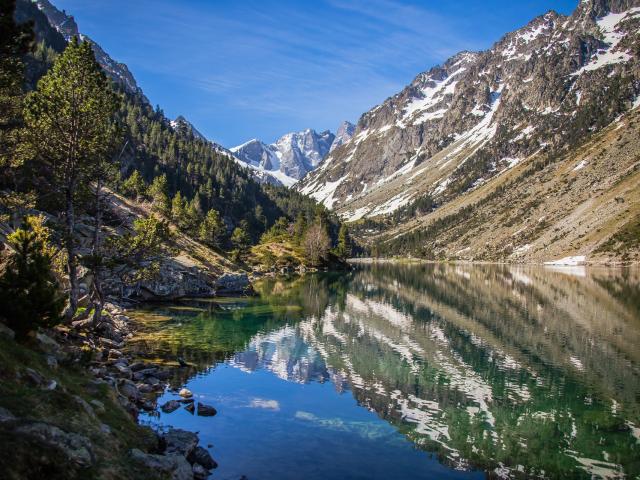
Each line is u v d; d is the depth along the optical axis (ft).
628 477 70.90
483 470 70.85
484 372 125.80
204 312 210.38
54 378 61.57
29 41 76.23
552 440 83.61
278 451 71.36
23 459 35.96
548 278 435.12
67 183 117.39
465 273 531.09
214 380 107.04
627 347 156.04
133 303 218.79
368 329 181.98
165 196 483.92
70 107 110.52
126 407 72.84
